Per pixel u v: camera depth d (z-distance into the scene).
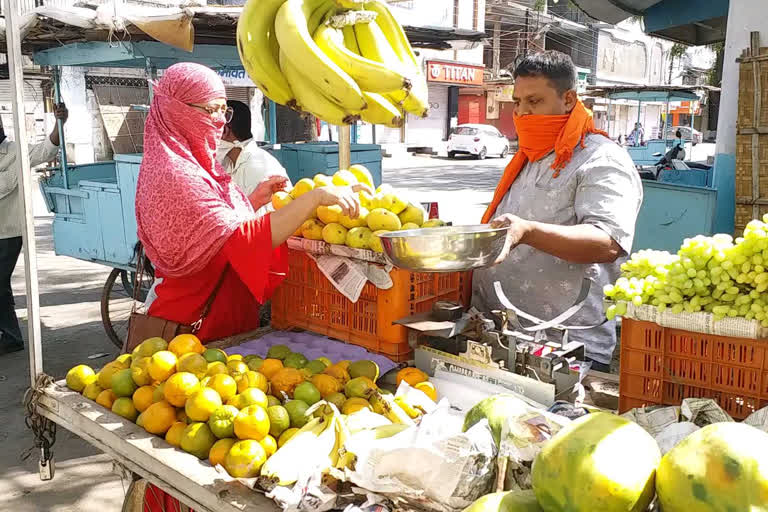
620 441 1.21
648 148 18.08
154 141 2.45
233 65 6.84
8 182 5.43
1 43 5.85
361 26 2.28
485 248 1.73
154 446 1.82
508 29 34.56
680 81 43.00
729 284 1.53
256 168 4.08
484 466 1.39
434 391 1.99
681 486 1.11
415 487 1.40
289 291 2.68
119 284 8.01
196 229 2.33
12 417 4.51
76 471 3.87
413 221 2.39
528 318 2.11
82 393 2.21
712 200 5.46
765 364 1.52
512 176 2.69
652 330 1.68
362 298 2.39
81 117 14.16
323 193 2.27
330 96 2.00
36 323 2.46
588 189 2.36
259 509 1.52
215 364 1.96
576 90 2.49
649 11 7.81
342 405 1.92
